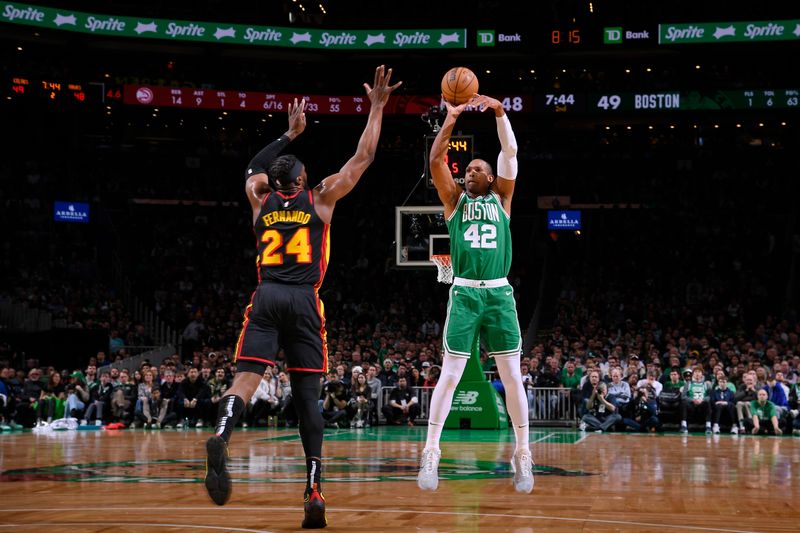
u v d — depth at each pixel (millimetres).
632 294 30109
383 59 33531
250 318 5102
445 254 15453
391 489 7078
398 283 31938
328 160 37438
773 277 31266
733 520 5262
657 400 18594
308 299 5113
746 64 33156
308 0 31938
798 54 31812
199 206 35469
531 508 5816
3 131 33781
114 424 19078
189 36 31109
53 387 19656
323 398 19312
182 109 32438
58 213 31016
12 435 16297
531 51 31359
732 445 13695
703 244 32781
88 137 35281
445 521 5137
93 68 33031
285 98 33219
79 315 26703
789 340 23891
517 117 33250
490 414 17641
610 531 4746
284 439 14781
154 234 33469
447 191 6094
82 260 30734
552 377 20062
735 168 36344
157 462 9945
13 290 28000
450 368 5996
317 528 4828
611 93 32031
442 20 31688
